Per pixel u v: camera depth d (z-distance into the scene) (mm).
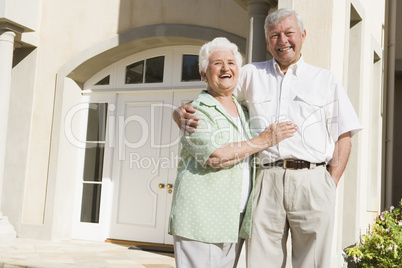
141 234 7059
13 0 6992
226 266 2740
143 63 7336
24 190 7434
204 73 2801
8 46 7094
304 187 2781
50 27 7598
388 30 8203
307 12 4637
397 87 8883
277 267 2854
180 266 2621
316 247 2781
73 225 7473
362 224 6207
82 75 7527
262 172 2877
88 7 7410
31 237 7277
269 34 2930
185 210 2607
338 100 2889
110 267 5273
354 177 5805
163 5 6934
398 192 8617
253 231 2850
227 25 6520
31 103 7539
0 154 7066
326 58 4539
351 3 5379
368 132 6512
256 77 3020
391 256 5258
